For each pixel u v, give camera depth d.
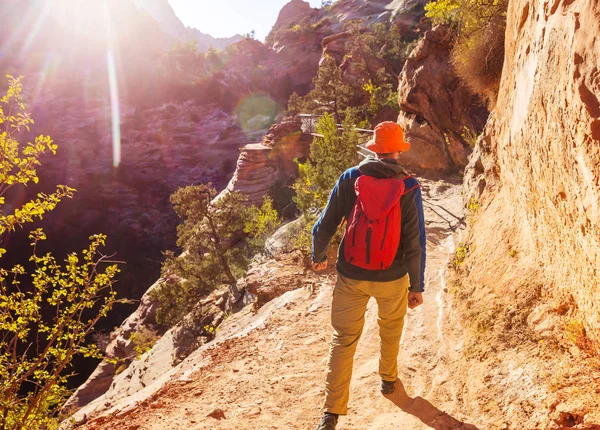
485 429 2.85
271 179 54.09
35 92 137.50
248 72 150.88
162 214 115.88
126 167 121.69
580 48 2.31
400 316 3.13
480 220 6.20
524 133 3.89
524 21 4.58
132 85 145.75
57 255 109.62
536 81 3.47
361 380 4.11
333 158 16.17
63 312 5.39
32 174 5.26
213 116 132.88
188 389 4.73
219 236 29.66
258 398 4.29
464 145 16.52
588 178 2.31
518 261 4.12
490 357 3.44
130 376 22.94
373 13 137.00
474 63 10.36
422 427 3.14
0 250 5.26
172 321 28.55
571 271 2.92
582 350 2.70
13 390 4.88
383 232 2.70
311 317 6.34
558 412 2.44
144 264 107.94
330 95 45.78
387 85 38.97
